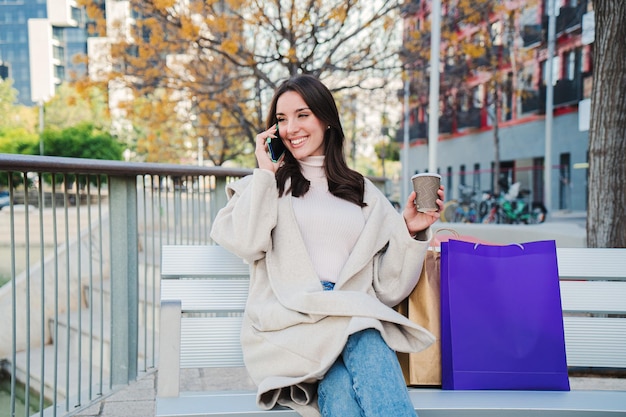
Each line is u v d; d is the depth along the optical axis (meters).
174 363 1.77
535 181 22.64
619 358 2.10
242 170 4.09
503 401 1.73
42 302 2.56
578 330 2.12
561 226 7.45
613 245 4.13
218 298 2.05
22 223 9.06
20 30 70.69
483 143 26.42
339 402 1.63
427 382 1.93
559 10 19.67
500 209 14.46
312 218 2.00
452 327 1.88
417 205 1.81
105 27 8.88
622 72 4.07
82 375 3.80
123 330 3.10
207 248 2.10
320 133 2.13
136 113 9.53
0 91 44.34
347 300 1.74
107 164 2.82
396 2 8.60
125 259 3.07
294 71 8.50
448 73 12.48
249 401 1.71
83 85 8.94
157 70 8.88
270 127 2.19
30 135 38.69
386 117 13.20
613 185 4.14
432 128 9.48
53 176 2.56
